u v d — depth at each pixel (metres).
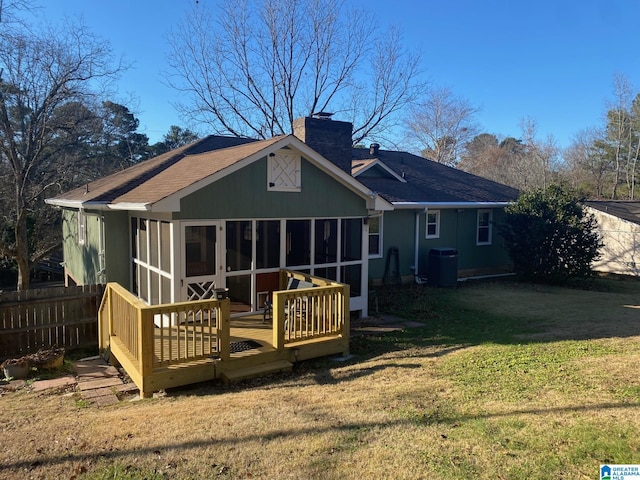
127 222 10.99
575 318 10.34
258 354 7.08
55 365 7.97
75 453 4.24
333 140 13.59
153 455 4.13
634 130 40.16
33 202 19.44
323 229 9.98
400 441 4.23
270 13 28.89
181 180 8.86
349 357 7.91
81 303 9.99
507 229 16.33
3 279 24.17
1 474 3.89
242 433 4.53
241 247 8.91
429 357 7.52
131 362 6.64
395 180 17.25
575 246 14.95
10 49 17.33
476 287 15.02
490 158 49.84
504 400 5.16
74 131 19.83
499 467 3.69
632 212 20.39
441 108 48.19
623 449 3.86
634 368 6.11
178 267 8.16
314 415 4.97
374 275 15.07
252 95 30.08
